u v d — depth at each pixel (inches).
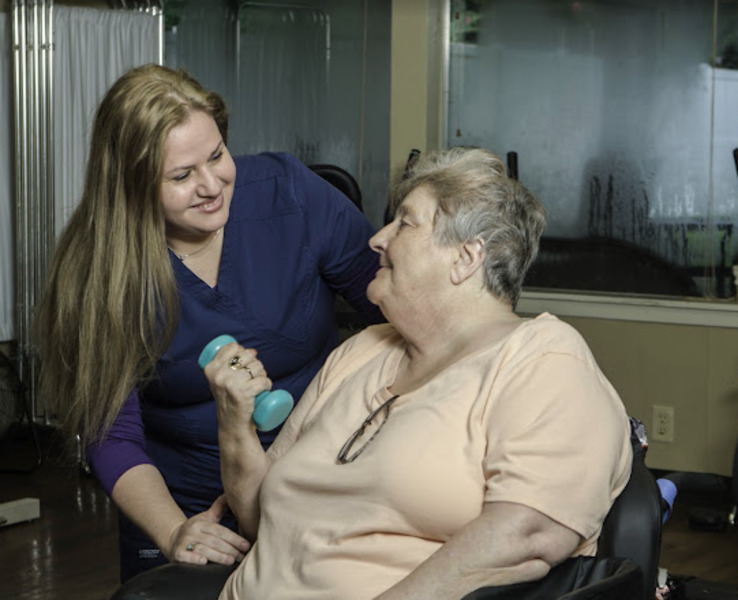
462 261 60.4
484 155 62.0
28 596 132.2
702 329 176.2
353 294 78.6
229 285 72.4
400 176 64.5
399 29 202.4
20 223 204.5
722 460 175.3
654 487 58.8
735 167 183.6
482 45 201.9
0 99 205.6
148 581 60.6
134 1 207.8
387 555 55.7
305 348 76.1
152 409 75.7
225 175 65.3
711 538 155.6
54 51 201.0
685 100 187.5
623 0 190.5
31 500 162.2
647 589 57.3
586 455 53.3
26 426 205.9
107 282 66.6
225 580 62.1
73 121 202.5
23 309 205.0
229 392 61.7
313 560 57.1
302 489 59.4
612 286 195.5
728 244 185.5
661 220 191.0
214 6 220.2
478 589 50.3
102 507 168.9
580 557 55.4
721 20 183.2
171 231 70.0
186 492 78.0
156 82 63.8
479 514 54.9
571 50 195.5
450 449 55.5
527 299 191.3
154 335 69.3
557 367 55.4
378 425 59.9
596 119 194.7
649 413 181.5
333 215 75.4
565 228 198.8
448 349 60.9
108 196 65.9
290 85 217.9
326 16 214.1
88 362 67.8
